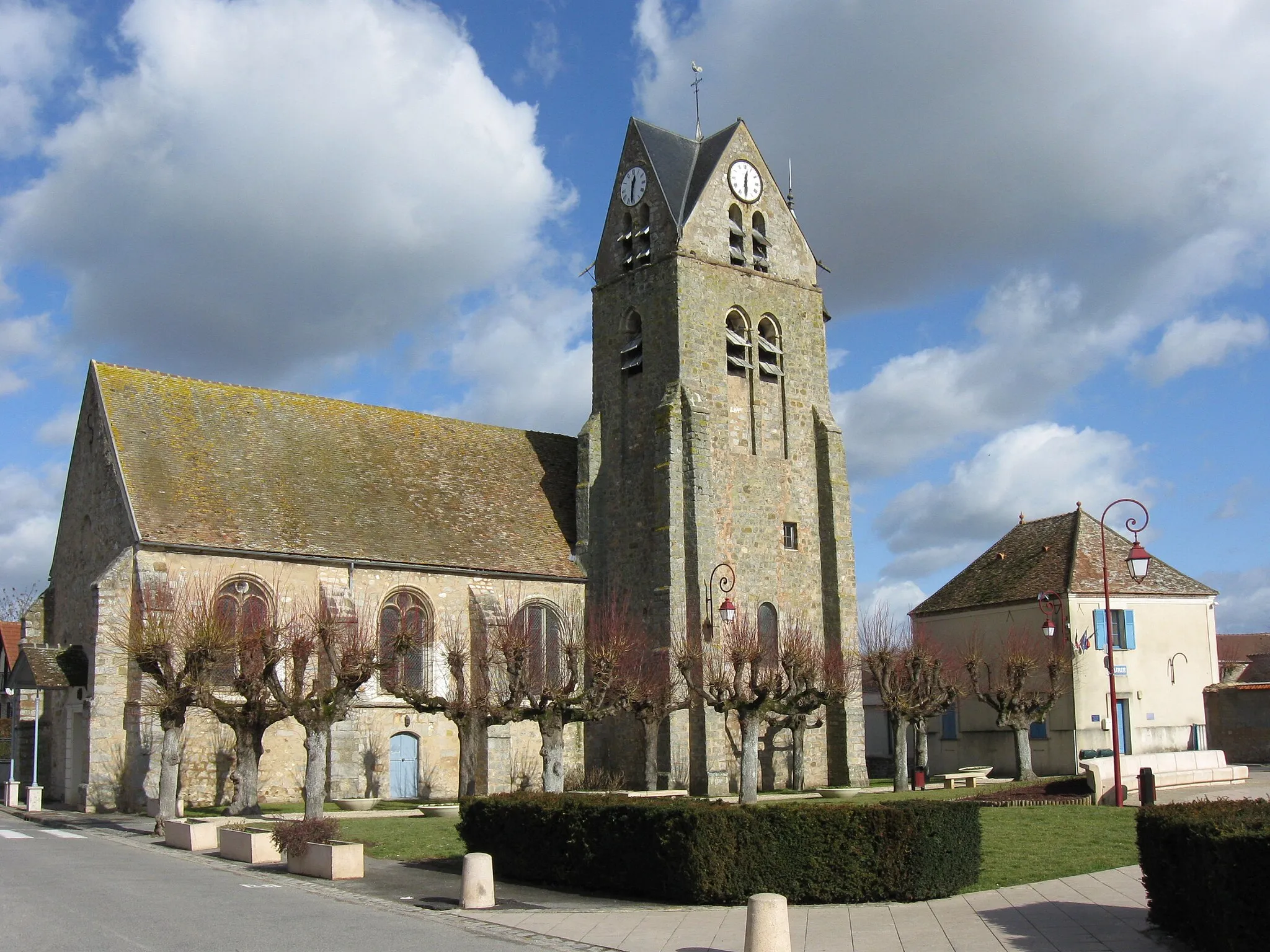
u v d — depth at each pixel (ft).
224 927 57.16
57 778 143.02
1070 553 182.09
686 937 57.88
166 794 107.14
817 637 164.45
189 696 110.63
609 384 168.35
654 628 151.23
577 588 161.48
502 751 143.23
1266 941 46.60
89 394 147.84
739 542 159.02
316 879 77.36
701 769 144.46
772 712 133.18
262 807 126.11
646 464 159.84
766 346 168.25
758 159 174.50
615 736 156.25
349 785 134.62
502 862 79.51
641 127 172.55
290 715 116.78
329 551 140.05
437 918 63.00
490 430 179.42
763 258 172.14
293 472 149.18
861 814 67.77
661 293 162.20
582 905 67.92
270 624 129.90
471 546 154.20
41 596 161.48
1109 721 173.17
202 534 132.16
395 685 129.70
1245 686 184.03
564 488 175.73
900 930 58.49
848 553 167.22
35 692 140.87
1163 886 55.72
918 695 153.58
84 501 147.33
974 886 70.23
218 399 152.35
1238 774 134.21
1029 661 163.84
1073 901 64.49
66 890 68.64
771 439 166.50
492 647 136.36
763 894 52.16
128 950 50.67
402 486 157.89
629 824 70.90
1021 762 159.43
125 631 126.72
